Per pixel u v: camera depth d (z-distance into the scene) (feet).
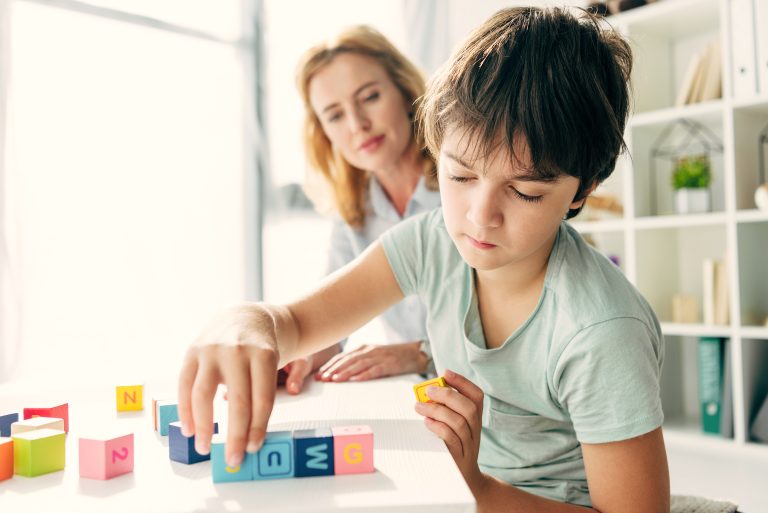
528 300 2.42
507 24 2.12
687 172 7.29
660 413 2.13
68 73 7.15
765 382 6.90
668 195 7.88
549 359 2.30
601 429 2.13
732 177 6.63
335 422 2.11
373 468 1.59
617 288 2.31
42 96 6.98
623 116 2.27
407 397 2.57
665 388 7.70
